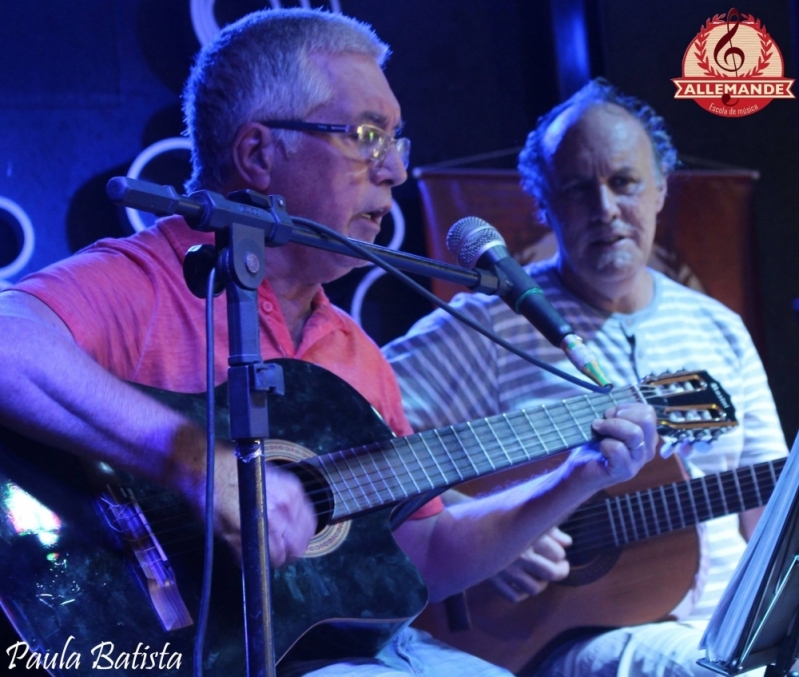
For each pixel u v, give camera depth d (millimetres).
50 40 2697
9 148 2633
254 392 1220
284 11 1952
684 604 2369
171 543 1454
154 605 1401
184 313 1719
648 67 3309
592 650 2291
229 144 1887
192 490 1464
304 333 1896
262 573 1195
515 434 1826
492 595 2328
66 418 1382
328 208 1863
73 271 1622
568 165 2725
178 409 1562
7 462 1397
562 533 2309
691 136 3361
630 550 2373
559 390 2621
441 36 3221
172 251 1776
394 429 2027
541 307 1607
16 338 1367
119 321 1629
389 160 1889
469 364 2637
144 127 2783
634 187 2705
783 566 1300
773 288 3504
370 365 2018
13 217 2600
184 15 2814
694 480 2330
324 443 1702
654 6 3326
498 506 1972
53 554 1365
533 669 2346
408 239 3115
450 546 1974
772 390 3465
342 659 1648
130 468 1438
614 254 2680
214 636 1419
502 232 2984
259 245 1271
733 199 3248
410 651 1918
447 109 3199
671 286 2854
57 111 2691
